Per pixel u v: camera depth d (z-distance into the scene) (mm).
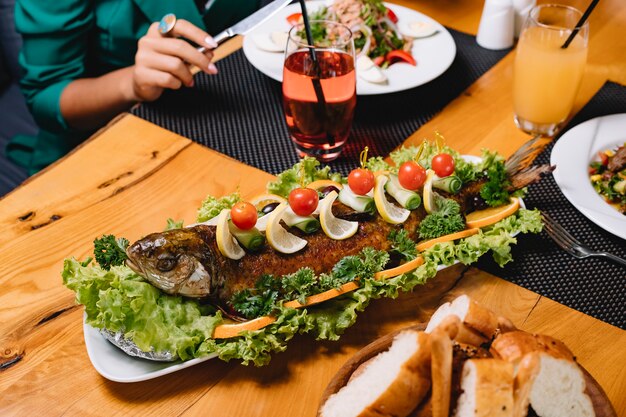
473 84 1199
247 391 736
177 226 832
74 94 1334
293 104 980
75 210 938
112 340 734
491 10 1262
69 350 771
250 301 749
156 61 1152
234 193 899
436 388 598
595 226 926
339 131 997
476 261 872
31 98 1382
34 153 1435
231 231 770
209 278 741
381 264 792
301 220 794
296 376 750
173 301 743
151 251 717
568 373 649
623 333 794
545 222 920
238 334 735
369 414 640
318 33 1142
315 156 1023
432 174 878
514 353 643
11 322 796
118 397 728
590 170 1017
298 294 766
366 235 814
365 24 1188
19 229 909
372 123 1104
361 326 798
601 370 754
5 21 1589
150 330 717
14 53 1606
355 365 689
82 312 810
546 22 1151
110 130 1077
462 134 1083
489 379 606
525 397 625
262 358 732
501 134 1087
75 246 888
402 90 1120
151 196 962
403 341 661
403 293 833
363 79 1130
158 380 743
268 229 773
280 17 1290
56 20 1342
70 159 1021
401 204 842
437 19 1388
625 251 894
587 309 820
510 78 1217
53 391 732
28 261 866
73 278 735
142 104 1138
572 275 857
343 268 779
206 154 1037
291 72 959
